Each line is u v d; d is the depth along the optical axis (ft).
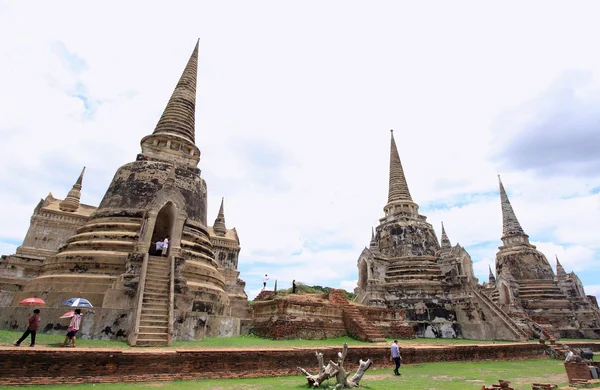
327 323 84.07
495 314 106.11
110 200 82.89
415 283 121.60
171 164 90.22
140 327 54.34
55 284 66.13
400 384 47.03
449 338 108.17
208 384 41.50
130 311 57.67
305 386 41.63
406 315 116.67
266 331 76.43
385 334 96.68
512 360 81.66
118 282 63.36
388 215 151.84
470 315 110.22
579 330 141.08
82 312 55.67
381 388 43.60
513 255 169.17
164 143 97.66
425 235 138.72
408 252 133.90
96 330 55.21
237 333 75.82
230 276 130.00
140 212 79.25
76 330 47.11
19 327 57.41
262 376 47.93
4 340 46.68
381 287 123.95
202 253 83.87
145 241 68.69
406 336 98.84
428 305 116.57
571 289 160.56
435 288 119.65
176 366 43.42
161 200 73.56
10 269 99.14
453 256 123.13
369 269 126.62
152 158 92.58
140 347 50.55
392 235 140.87
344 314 89.45
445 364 69.15
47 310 57.67
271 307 80.38
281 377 48.57
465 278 116.47
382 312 98.78
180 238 72.74
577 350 91.50
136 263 64.85
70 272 68.85
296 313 78.64
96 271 68.54
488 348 79.30
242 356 47.85
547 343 97.86
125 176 85.46
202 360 45.19
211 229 156.25
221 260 146.92
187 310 65.10
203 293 74.54
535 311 149.89
